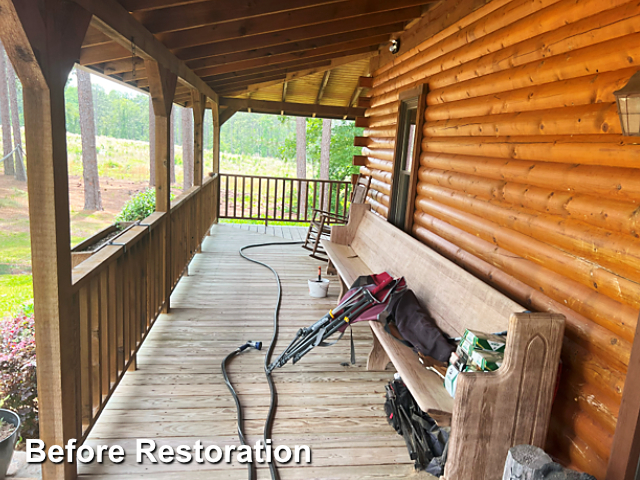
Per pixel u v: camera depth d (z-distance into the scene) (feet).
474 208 10.74
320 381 10.68
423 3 13.64
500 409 6.41
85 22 6.64
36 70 5.42
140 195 25.64
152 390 9.89
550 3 8.25
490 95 10.52
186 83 15.89
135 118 91.09
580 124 7.22
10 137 43.24
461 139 11.95
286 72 22.26
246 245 24.35
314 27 14.51
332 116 30.30
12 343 11.47
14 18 4.86
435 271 10.68
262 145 108.68
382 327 9.85
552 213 7.95
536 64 8.63
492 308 8.21
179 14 10.55
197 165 20.75
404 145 17.20
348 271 13.96
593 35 7.08
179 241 16.58
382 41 18.76
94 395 8.59
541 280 8.02
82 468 7.50
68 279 6.51
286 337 12.98
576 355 6.90
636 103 4.85
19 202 38.42
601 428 6.38
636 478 5.73
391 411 9.11
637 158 6.09
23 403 10.34
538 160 8.52
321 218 22.36
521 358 6.31
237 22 12.57
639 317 5.54
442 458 7.63
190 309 14.79
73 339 6.89
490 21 10.44
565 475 5.47
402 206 17.35
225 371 10.71
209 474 7.53
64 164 6.21
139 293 10.85
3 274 25.84
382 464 8.00
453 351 8.02
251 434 8.61
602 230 6.77
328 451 8.25
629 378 5.65
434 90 14.15
